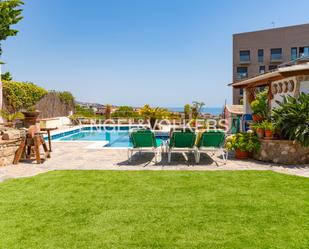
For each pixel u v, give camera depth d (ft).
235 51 158.40
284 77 32.89
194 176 20.62
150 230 11.27
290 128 25.46
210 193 16.26
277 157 26.04
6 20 42.04
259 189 17.07
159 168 23.71
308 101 26.03
